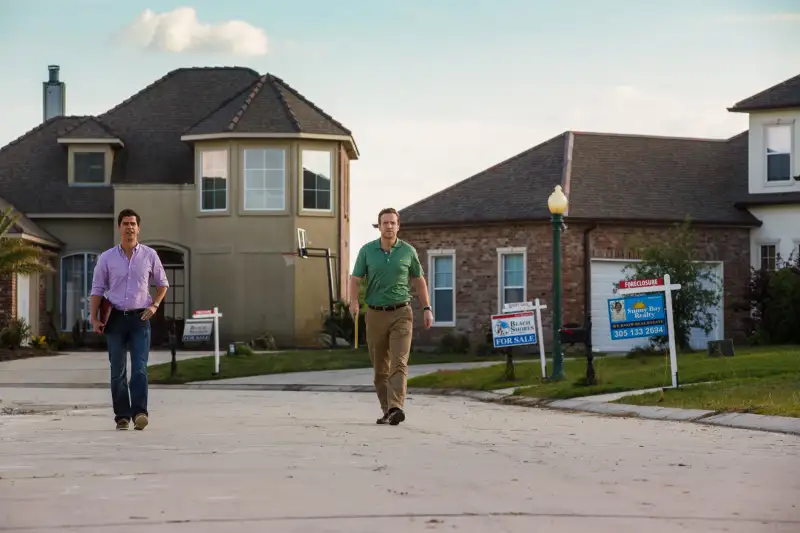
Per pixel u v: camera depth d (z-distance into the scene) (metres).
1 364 30.56
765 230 35.19
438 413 16.14
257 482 8.71
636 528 6.91
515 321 21.78
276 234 38.81
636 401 16.81
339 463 9.91
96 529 6.74
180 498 7.91
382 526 6.89
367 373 26.64
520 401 18.62
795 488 8.60
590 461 10.22
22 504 7.63
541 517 7.28
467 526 6.93
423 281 14.30
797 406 14.50
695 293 28.75
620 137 37.50
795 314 32.59
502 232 34.59
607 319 33.91
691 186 35.94
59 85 48.31
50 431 12.84
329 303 38.88
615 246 34.03
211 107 43.50
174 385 25.62
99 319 13.04
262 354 32.06
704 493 8.33
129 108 43.47
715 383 18.14
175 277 40.47
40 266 34.97
